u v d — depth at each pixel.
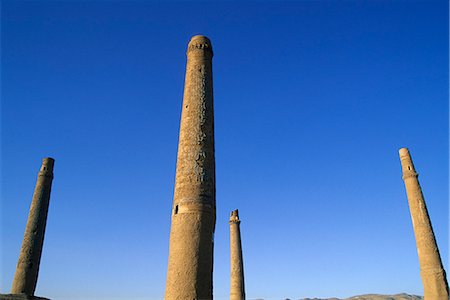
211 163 16.02
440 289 26.38
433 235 28.36
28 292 28.36
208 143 16.23
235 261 36.59
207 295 13.66
